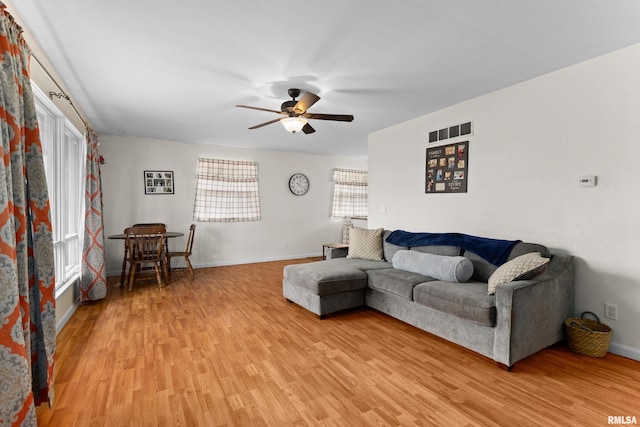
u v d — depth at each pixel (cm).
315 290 317
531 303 228
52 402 179
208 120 425
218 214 600
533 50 240
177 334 286
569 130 270
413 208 424
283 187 668
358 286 337
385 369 225
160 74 279
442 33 215
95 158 394
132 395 193
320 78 287
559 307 253
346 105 365
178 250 567
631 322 239
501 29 210
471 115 347
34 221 171
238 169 616
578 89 263
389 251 401
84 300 380
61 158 307
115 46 232
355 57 248
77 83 298
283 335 284
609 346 247
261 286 456
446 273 293
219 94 327
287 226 674
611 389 199
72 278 348
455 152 365
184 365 230
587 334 239
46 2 181
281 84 301
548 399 189
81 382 207
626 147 239
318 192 711
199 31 212
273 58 250
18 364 135
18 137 149
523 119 301
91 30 211
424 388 201
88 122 434
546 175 286
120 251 521
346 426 167
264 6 186
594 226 257
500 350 222
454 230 369
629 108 237
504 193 319
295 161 680
